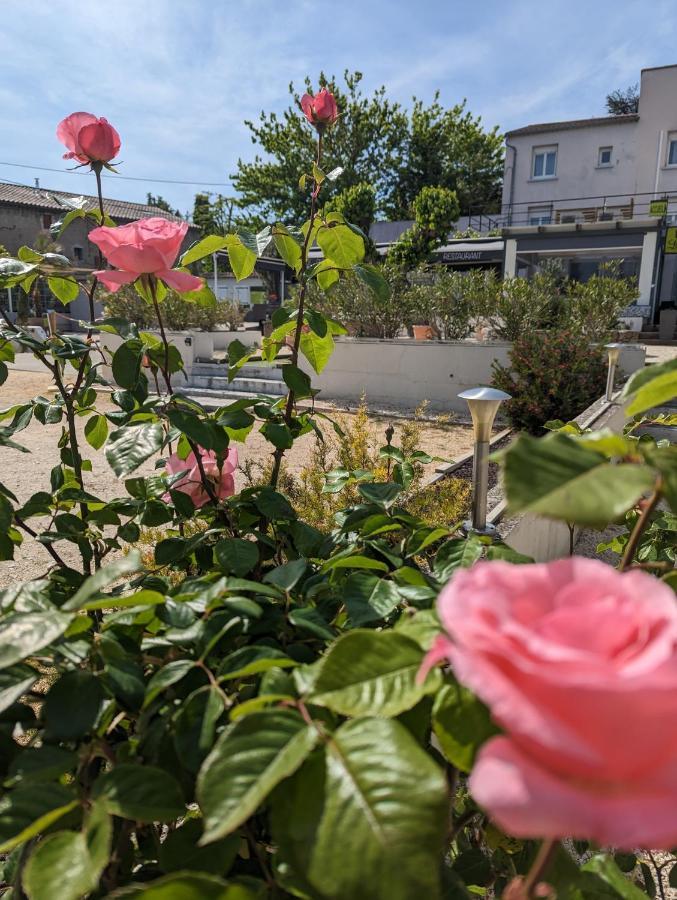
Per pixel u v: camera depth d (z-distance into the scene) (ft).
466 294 34.76
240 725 1.95
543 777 1.25
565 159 76.07
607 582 1.67
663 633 1.44
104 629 3.02
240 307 56.65
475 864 3.31
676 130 70.33
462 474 16.25
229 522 5.01
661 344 55.16
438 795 1.70
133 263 4.26
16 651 2.20
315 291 37.22
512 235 63.26
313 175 5.95
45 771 2.26
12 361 5.45
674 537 6.01
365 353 32.32
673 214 71.20
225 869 2.29
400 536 5.81
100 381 5.73
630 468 1.85
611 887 2.51
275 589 3.44
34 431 25.70
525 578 1.71
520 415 23.81
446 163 106.11
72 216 5.64
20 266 4.99
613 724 1.23
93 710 2.45
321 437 6.14
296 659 3.18
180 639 2.85
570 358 23.45
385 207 108.37
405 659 2.19
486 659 1.37
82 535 5.11
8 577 11.94
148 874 2.82
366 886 1.57
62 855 1.86
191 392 34.47
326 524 8.49
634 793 1.24
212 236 5.41
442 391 30.89
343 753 1.85
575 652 1.26
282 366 5.58
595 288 32.71
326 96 6.18
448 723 2.07
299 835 1.73
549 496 1.70
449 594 1.58
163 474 5.83
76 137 5.43
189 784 2.55
